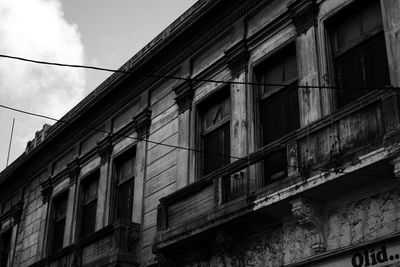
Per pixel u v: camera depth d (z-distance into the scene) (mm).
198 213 12430
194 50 15508
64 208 19719
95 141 18828
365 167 9211
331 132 10055
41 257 19422
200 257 12961
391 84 10141
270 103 12977
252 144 12750
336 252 9883
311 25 12133
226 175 12117
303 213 10195
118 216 16672
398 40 10219
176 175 14633
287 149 10852
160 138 15836
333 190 10016
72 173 19297
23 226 21828
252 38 13609
